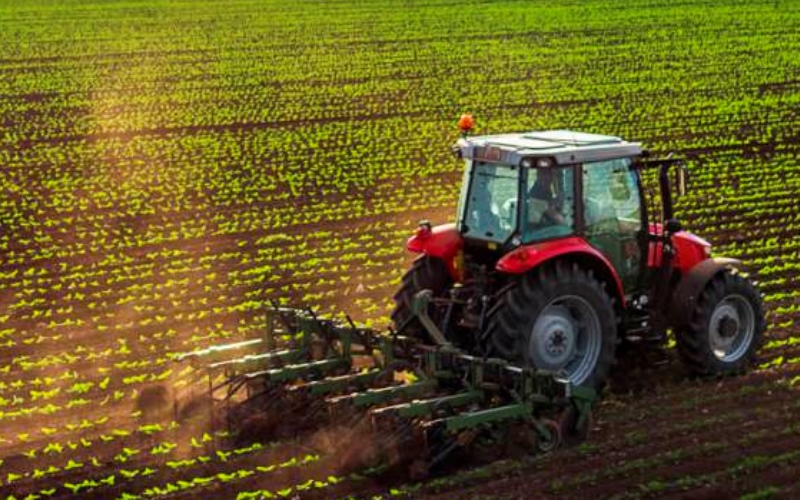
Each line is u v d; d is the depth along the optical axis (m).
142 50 42.47
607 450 10.34
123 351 13.51
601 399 11.64
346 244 17.98
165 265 17.02
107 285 16.12
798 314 14.51
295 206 20.41
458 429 9.87
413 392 10.34
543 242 11.09
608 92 31.75
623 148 11.58
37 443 10.91
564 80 33.78
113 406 11.87
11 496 9.68
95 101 31.84
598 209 11.57
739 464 9.95
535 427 10.20
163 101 31.62
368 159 24.05
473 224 11.51
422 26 47.38
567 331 11.23
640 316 12.07
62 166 23.94
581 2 54.28
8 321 14.75
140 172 23.27
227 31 47.66
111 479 9.97
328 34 45.69
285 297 15.45
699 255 12.30
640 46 40.25
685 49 39.31
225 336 14.01
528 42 41.91
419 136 26.36
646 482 9.65
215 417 11.12
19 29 49.69
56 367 13.11
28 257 17.58
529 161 10.93
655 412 11.23
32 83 35.19
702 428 10.80
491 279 11.20
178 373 12.27
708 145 24.97
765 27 44.16
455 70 36.06
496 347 10.80
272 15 53.09
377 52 40.38
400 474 9.99
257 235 18.59
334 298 15.41
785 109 28.94
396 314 11.71
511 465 10.03
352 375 10.73
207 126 28.02
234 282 16.11
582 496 9.41
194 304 15.25
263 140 26.22
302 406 10.83
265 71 36.78
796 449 10.30
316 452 10.38
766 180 21.91
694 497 9.38
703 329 11.97
